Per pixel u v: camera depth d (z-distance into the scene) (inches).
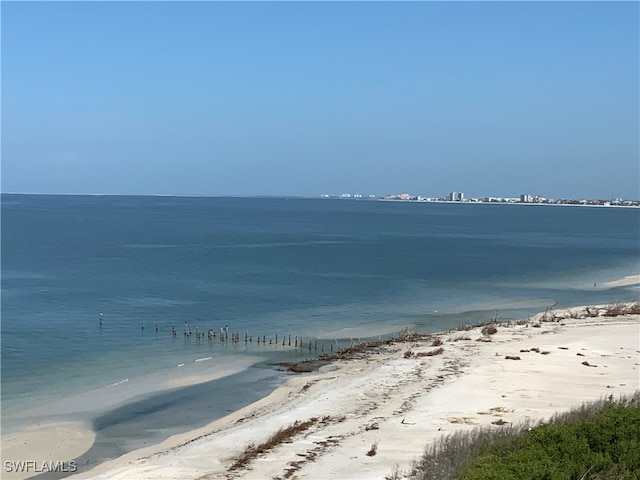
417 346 1434.5
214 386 1222.9
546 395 994.1
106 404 1112.2
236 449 800.9
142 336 1686.8
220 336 1675.7
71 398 1150.3
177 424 999.6
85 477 760.3
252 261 3491.6
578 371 1146.7
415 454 722.2
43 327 1768.0
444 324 1846.7
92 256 3651.6
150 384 1241.4
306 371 1314.0
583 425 579.8
